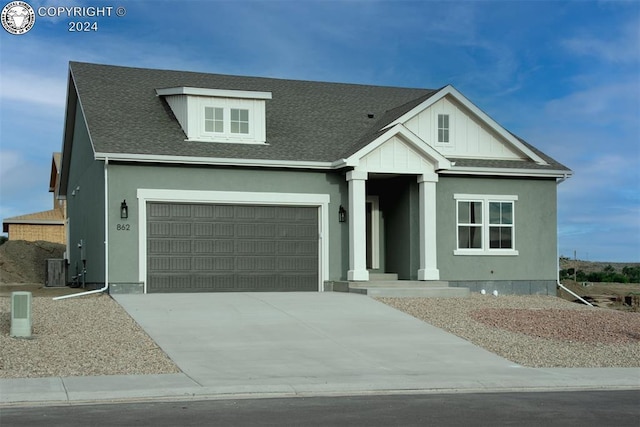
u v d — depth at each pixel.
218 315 17.77
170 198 22.14
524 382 12.36
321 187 23.75
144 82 26.77
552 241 26.11
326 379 12.16
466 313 19.03
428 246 23.95
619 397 11.22
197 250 22.50
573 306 22.28
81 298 20.50
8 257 35.25
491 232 25.50
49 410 9.78
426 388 11.73
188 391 11.05
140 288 21.75
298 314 18.20
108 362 13.06
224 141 23.64
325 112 27.45
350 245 23.48
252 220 23.14
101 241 22.53
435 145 25.27
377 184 26.22
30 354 13.22
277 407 10.06
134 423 8.88
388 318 18.02
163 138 22.92
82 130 27.11
